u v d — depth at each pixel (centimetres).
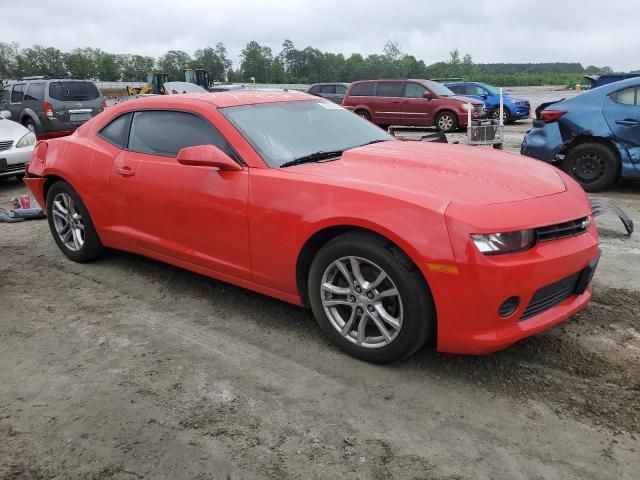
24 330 374
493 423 263
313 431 262
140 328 372
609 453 241
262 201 335
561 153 743
